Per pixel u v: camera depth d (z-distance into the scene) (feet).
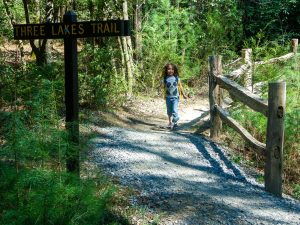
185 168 20.26
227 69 38.58
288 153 22.68
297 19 53.62
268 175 18.44
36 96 12.44
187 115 33.06
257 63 33.04
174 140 24.53
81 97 28.96
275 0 53.21
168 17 42.01
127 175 18.24
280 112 17.92
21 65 26.91
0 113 12.17
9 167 10.73
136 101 34.81
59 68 26.07
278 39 48.88
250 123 24.98
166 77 28.04
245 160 22.63
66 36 14.07
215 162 21.59
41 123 12.05
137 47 38.70
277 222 15.43
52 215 9.70
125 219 14.10
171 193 16.84
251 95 20.31
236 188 18.45
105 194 12.48
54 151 11.68
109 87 30.76
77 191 10.32
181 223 14.42
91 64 29.78
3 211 9.91
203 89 41.75
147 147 22.57
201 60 43.78
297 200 18.30
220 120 25.34
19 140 10.89
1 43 29.78
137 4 38.78
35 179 9.98
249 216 15.64
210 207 15.97
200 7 50.75
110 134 24.06
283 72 32.76
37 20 31.37
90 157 19.72
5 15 29.60
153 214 14.82
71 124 12.83
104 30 13.55
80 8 33.65
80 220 10.27
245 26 54.03
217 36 45.88
